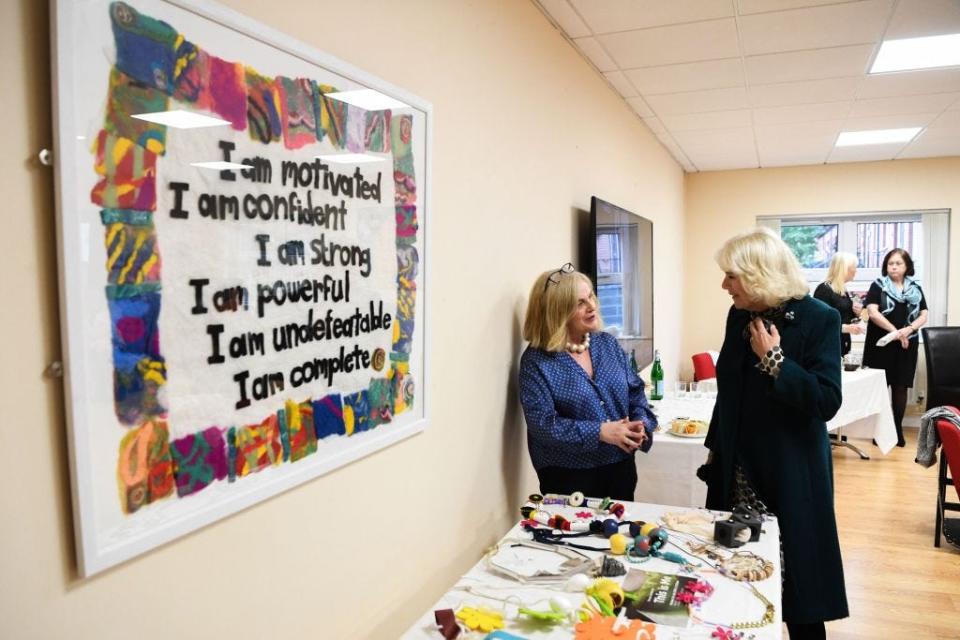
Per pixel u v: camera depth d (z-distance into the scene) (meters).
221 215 1.01
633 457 2.21
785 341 1.79
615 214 3.37
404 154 1.51
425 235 1.61
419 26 1.63
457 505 1.88
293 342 1.17
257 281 1.08
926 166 5.93
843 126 4.68
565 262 2.89
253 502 1.09
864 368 4.90
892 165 6.03
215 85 1.00
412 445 1.62
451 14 1.80
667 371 5.68
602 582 1.27
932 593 2.80
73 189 0.80
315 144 1.21
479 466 2.03
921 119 4.50
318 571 1.28
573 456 2.07
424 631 1.17
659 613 1.20
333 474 1.32
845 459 4.93
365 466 1.43
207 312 0.99
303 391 1.20
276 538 1.17
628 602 1.24
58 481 0.81
